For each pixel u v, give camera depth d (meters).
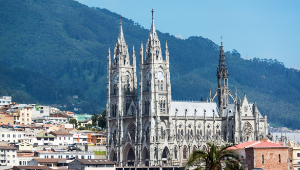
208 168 113.25
